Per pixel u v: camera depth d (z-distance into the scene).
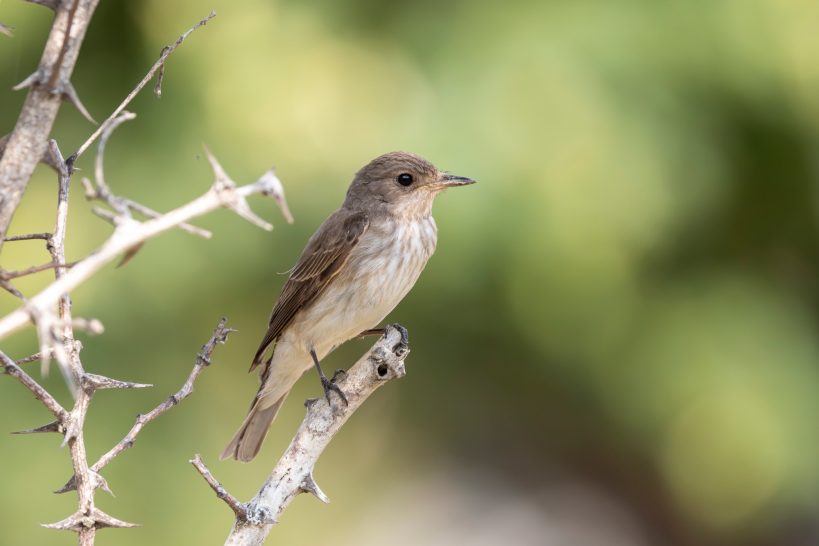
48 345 3.05
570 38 12.05
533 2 12.26
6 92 11.85
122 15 12.27
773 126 12.80
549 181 11.74
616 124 11.90
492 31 12.12
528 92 11.92
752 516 13.85
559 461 17.30
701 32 12.34
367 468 16.30
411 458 16.62
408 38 12.23
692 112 12.34
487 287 12.27
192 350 12.67
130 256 3.11
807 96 12.62
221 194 3.16
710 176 12.44
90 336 11.89
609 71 12.04
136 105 12.01
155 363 12.41
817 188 13.48
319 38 12.24
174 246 11.86
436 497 16.73
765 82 12.48
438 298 12.75
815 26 12.33
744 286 13.48
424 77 12.10
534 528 16.67
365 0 12.41
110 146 11.98
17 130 3.26
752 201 13.59
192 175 11.88
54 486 11.61
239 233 11.98
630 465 17.02
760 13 12.32
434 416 16.23
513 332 13.45
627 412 13.57
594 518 17.27
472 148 11.79
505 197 11.72
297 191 12.03
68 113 12.11
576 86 11.91
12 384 11.53
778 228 13.98
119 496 11.97
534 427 16.55
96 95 12.19
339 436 16.17
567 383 14.70
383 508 16.33
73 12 3.23
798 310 13.77
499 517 16.61
